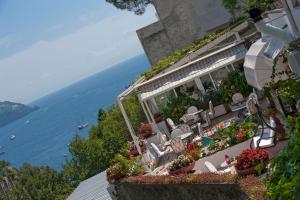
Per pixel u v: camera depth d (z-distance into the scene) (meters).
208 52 31.12
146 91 27.86
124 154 26.52
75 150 47.34
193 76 27.00
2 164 89.19
